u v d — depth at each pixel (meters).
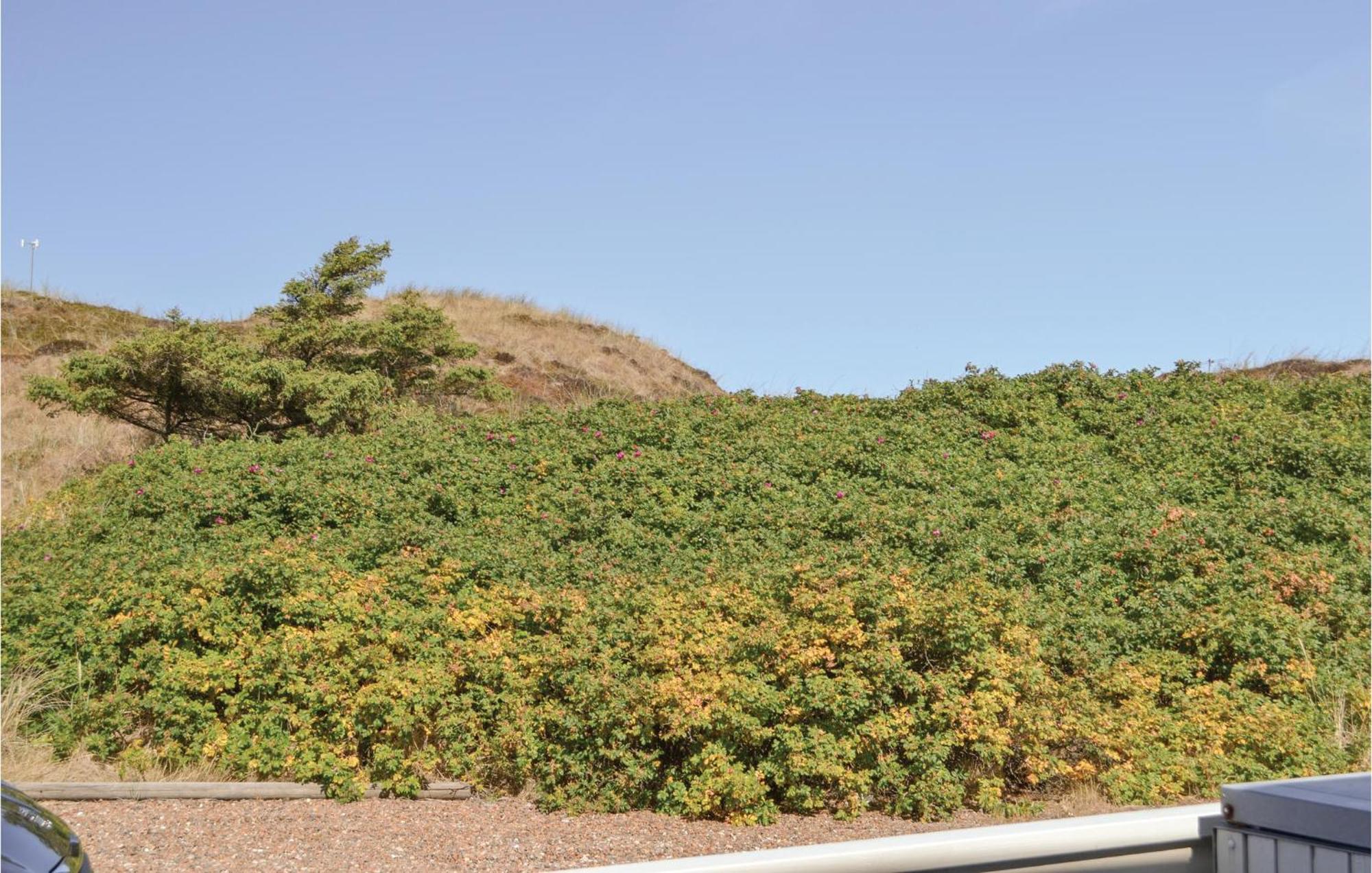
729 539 10.34
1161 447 13.02
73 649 7.77
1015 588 9.22
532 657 7.40
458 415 17.31
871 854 2.46
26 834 4.03
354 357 16.92
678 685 6.63
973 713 6.56
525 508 11.40
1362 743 7.08
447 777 7.07
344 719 6.93
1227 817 2.70
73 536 10.48
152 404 15.13
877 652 6.82
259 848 5.78
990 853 2.53
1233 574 9.16
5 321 19.95
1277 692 7.70
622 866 2.38
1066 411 14.67
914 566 9.20
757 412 14.61
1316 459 11.95
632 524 10.93
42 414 16.20
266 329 16.48
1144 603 8.91
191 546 9.80
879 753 6.57
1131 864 2.68
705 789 6.36
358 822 6.27
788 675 6.93
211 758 6.94
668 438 13.31
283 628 7.67
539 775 6.86
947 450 12.91
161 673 7.27
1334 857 2.44
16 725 7.14
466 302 26.22
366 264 17.06
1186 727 7.09
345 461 12.41
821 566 9.01
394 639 7.67
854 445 12.87
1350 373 17.70
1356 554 9.56
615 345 25.14
